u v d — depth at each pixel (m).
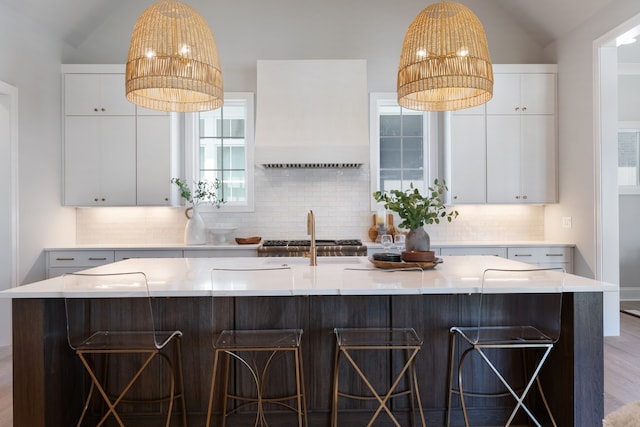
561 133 4.36
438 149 4.69
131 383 2.02
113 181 4.26
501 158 4.39
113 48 4.56
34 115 3.88
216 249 4.12
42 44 3.99
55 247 4.04
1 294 1.88
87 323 2.25
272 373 2.27
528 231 4.71
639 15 3.32
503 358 2.33
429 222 2.64
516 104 4.39
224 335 2.11
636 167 5.53
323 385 2.26
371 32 4.68
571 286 1.97
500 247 4.22
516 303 2.29
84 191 4.26
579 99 4.07
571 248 4.19
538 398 2.31
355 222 4.64
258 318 2.25
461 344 2.31
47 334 2.03
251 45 4.65
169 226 4.61
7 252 3.61
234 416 2.26
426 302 2.29
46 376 2.01
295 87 4.10
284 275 2.30
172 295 1.92
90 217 4.59
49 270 4.03
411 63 2.09
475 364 2.32
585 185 4.00
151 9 2.03
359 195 4.66
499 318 2.29
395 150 4.78
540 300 2.10
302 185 4.64
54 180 4.16
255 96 4.63
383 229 4.44
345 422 2.26
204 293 1.92
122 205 4.27
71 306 1.97
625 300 5.45
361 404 2.26
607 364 3.19
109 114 4.25
